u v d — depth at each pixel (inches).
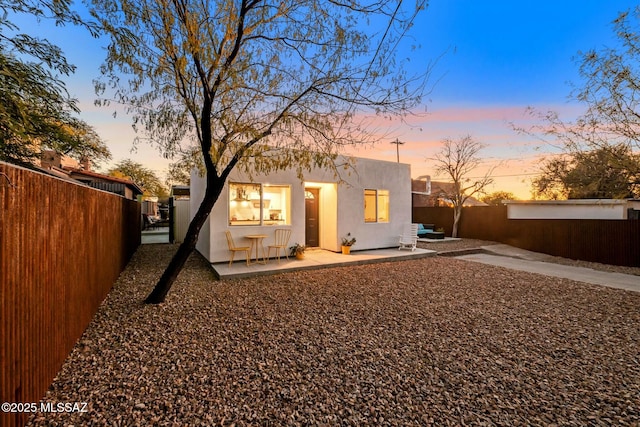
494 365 108.3
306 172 321.4
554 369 105.9
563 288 221.0
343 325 144.6
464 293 204.1
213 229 272.2
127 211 292.7
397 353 116.6
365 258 313.3
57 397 85.6
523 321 153.5
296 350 117.9
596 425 77.0
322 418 78.7
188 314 156.1
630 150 223.8
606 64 211.3
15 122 142.2
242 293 196.4
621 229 339.0
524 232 457.7
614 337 134.4
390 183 399.2
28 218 78.8
